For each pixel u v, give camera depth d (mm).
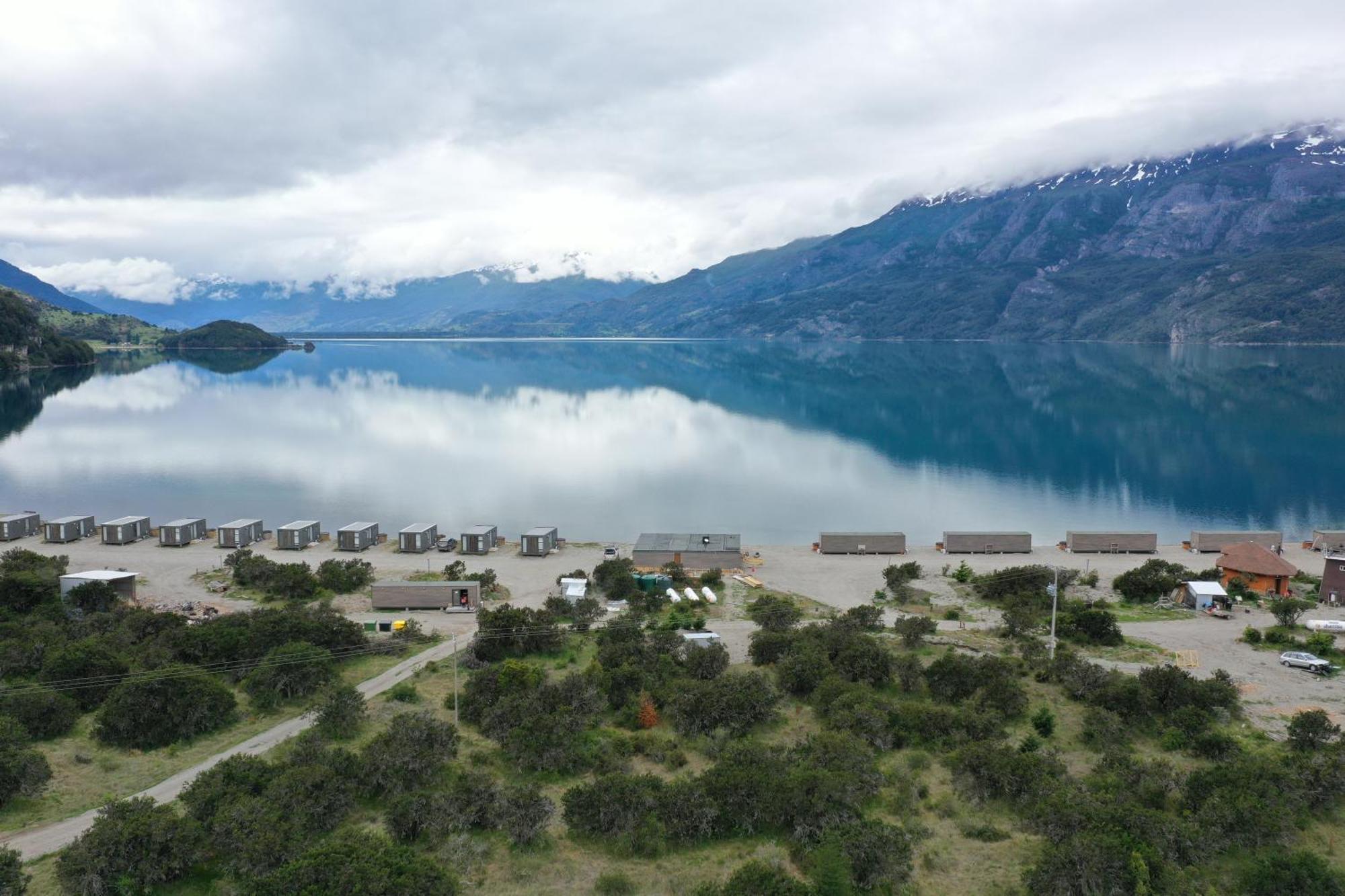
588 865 57094
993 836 59812
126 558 140125
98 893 51500
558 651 96125
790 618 106500
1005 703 78875
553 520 187000
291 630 93188
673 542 139375
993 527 182375
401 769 65562
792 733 76875
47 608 104812
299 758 66750
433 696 84125
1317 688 85625
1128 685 79125
